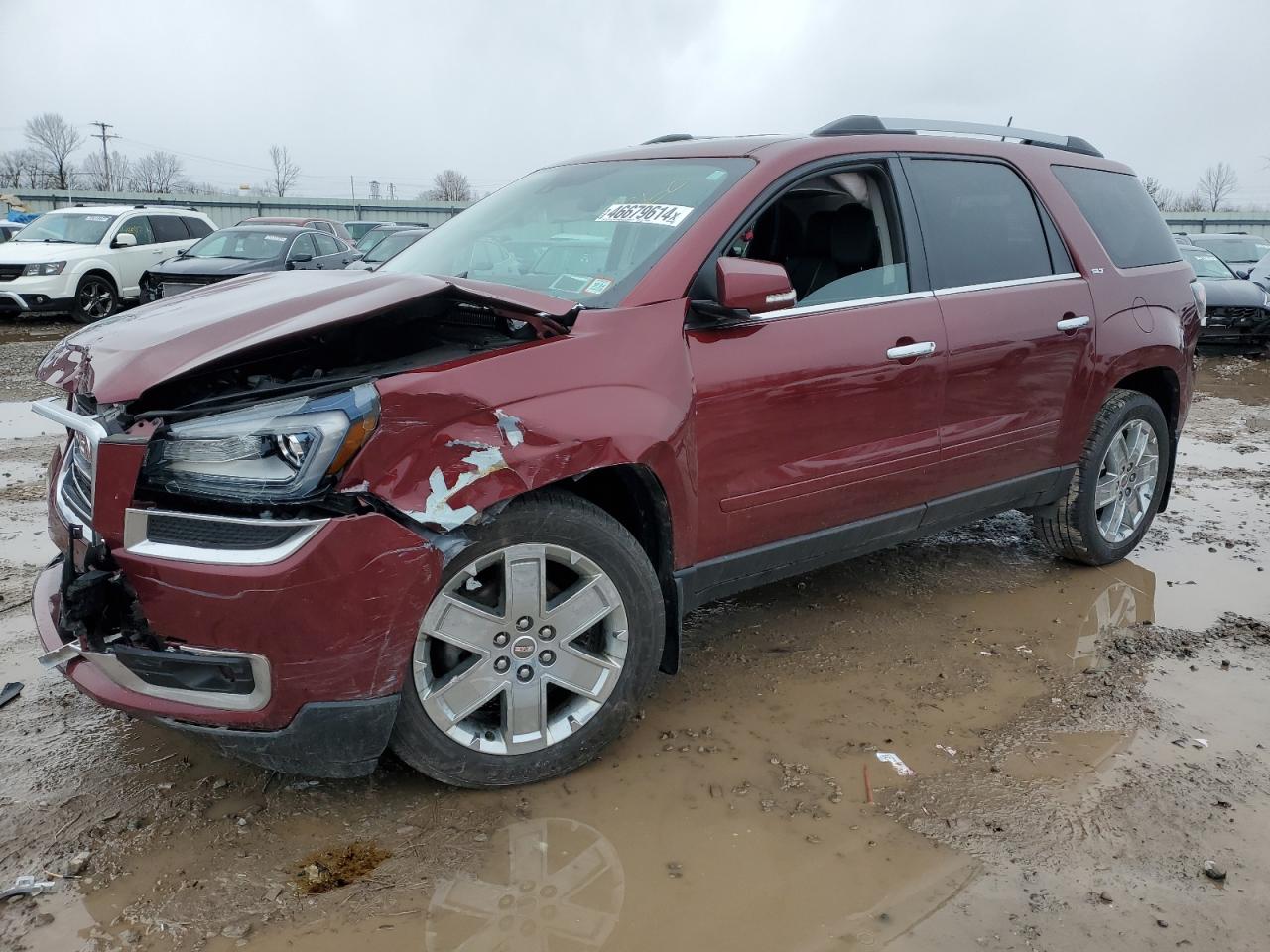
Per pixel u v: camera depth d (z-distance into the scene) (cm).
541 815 256
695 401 282
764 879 232
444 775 257
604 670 272
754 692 327
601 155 379
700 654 357
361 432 224
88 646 230
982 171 385
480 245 346
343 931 212
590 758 276
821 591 421
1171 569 459
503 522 247
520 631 257
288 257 1379
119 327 265
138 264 1480
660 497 278
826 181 334
